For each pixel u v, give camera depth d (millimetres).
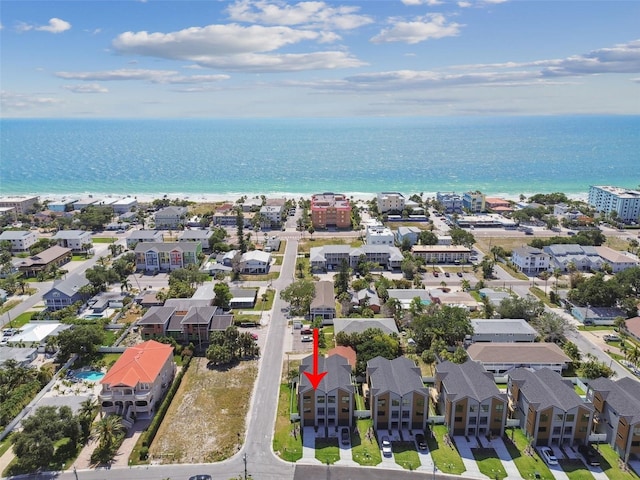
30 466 88688
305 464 90812
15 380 112875
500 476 87500
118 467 89750
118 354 131625
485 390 99312
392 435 99188
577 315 154500
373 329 130125
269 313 158000
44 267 195250
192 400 110812
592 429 99438
